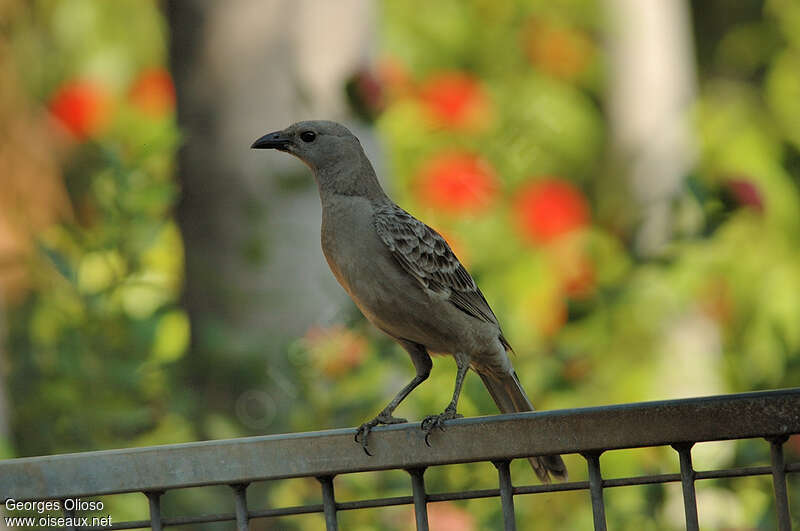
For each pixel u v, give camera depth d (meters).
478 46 18.27
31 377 11.20
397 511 9.82
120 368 10.03
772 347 13.39
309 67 10.86
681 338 13.27
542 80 18.14
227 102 10.84
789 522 5.41
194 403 10.30
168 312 10.48
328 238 8.30
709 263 11.80
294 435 5.83
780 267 14.37
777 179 16.88
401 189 15.01
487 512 10.22
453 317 8.20
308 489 10.04
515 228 13.88
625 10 16.34
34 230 13.89
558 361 10.82
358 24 10.99
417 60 17.95
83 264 10.57
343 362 9.96
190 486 5.87
